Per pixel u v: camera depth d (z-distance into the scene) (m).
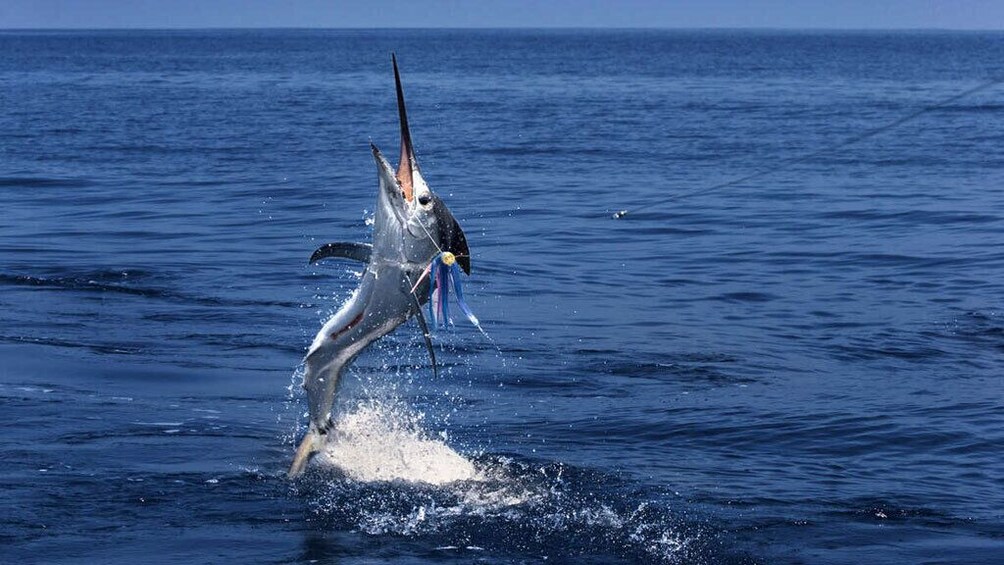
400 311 8.30
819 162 35.53
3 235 21.98
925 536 8.99
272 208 25.91
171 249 20.78
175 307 16.34
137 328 15.14
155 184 29.64
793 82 84.38
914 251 21.17
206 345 14.38
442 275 8.16
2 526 8.80
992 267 19.75
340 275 18.77
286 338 14.80
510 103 62.12
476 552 8.68
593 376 13.38
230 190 28.67
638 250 21.42
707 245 21.91
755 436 11.31
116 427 11.18
